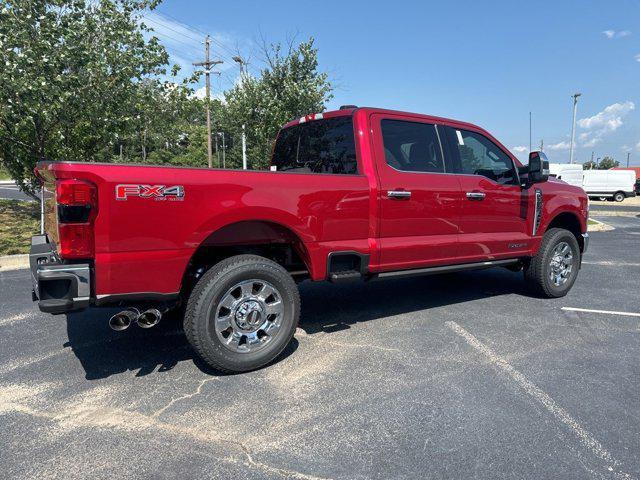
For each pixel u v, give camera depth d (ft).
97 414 9.66
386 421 9.41
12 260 27.09
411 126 15.12
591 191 132.36
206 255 12.68
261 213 11.57
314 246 12.73
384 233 14.07
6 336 14.44
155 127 35.99
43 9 26.30
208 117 102.89
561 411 9.87
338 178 13.02
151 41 32.12
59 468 7.85
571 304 18.37
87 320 16.08
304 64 43.75
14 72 24.77
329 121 15.43
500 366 12.18
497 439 8.81
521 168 17.62
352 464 8.02
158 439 8.74
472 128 16.79
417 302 18.53
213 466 7.93
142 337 14.39
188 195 10.48
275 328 12.07
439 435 8.93
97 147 33.40
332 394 10.57
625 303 18.56
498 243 17.04
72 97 27.76
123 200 9.75
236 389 10.82
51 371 11.84
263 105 43.80
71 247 9.41
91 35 29.76
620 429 9.20
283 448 8.46
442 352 13.12
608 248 36.14
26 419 9.45
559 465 8.04
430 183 14.96
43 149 30.14
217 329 11.15
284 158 18.15
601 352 13.24
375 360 12.53
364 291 20.44
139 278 10.17
